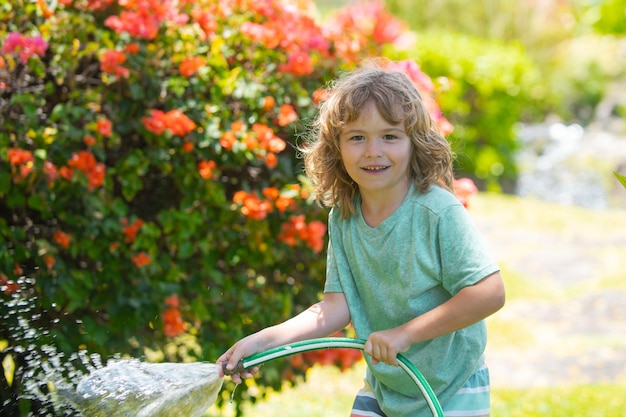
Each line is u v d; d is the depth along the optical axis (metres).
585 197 15.42
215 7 4.66
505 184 15.34
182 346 4.55
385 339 2.79
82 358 3.31
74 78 4.26
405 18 19.70
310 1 5.45
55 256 4.12
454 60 14.88
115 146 4.34
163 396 2.79
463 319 2.79
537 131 18.12
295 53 4.49
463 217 2.88
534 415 6.12
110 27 4.43
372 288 3.04
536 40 20.31
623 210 14.95
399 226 2.94
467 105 14.96
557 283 10.48
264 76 4.58
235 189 4.62
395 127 2.88
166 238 4.50
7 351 3.34
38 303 3.77
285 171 4.53
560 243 11.97
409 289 2.94
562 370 7.67
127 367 2.96
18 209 4.27
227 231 4.46
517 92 15.22
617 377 7.44
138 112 4.31
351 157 2.91
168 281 4.34
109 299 4.27
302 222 4.46
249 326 4.59
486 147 15.20
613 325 9.00
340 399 6.59
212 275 4.43
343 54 4.82
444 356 2.98
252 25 4.54
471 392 3.06
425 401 3.04
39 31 4.21
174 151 4.34
